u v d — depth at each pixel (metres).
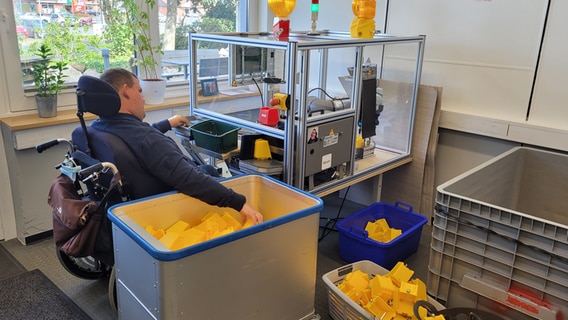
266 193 2.06
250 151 2.28
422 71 3.06
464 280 1.88
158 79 3.17
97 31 2.92
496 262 1.79
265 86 2.57
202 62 2.77
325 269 2.56
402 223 2.82
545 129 2.60
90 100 1.80
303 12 3.57
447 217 1.88
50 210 2.83
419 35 2.86
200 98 2.66
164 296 1.42
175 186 1.82
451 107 2.99
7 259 2.61
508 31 2.67
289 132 2.10
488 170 2.29
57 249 2.20
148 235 1.47
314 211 1.76
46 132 2.63
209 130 2.49
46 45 2.66
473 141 2.94
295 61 2.02
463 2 2.80
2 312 2.14
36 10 2.64
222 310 1.57
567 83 2.53
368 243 2.48
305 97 2.10
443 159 3.10
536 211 2.61
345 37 2.53
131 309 1.66
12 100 2.65
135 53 3.15
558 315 1.66
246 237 1.55
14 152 2.60
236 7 3.73
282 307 1.78
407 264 2.63
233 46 2.61
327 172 2.45
